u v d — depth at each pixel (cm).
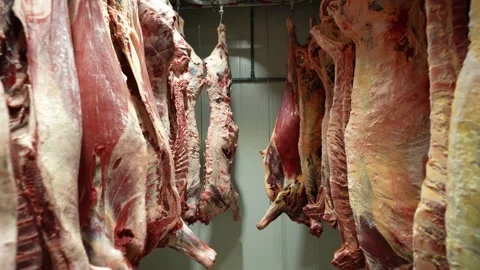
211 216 227
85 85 95
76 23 97
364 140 116
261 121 270
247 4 251
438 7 86
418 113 109
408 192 109
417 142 109
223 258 276
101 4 104
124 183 98
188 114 219
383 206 112
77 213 84
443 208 84
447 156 83
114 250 95
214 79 229
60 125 82
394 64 114
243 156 272
